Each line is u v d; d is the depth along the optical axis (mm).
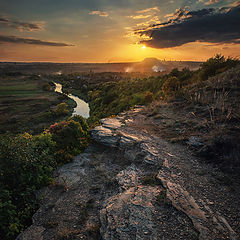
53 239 4715
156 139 9227
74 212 5648
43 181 7191
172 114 13055
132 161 7883
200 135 8633
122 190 5785
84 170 8133
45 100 85438
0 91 112438
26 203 6262
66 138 10062
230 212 4164
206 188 5090
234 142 6551
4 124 49469
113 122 13023
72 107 70250
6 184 6527
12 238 5164
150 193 5105
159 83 40812
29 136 8461
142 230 3885
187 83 26906
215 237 3508
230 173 5641
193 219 3994
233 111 9852
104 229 4332
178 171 6082
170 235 3688
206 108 11844
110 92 59844
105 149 10102
